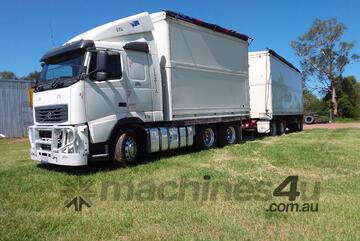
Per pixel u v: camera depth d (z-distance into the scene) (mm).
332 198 6078
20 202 6148
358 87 61781
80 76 8539
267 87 18578
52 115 8969
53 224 5027
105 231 4742
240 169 8672
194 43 11867
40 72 9719
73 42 9039
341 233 4559
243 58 14719
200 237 4453
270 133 19141
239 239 4395
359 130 23781
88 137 8602
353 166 8930
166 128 10789
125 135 9328
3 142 19891
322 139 16594
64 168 9320
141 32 10281
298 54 60281
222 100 13281
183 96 11336
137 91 9867
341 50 58375
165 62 10797
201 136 12477
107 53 9008
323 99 60844
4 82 23469
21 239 4508
